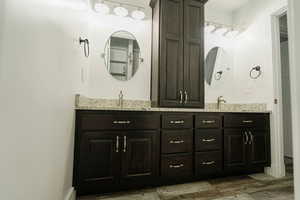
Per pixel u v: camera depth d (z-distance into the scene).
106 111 1.63
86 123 1.57
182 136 1.86
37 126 0.76
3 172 0.53
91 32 2.24
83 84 1.96
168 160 1.79
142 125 1.73
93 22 2.27
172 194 1.66
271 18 2.33
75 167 1.53
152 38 2.43
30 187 0.70
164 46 2.20
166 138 1.80
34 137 0.73
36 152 0.75
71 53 1.36
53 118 0.97
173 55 2.22
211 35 2.84
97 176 1.57
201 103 2.30
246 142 2.13
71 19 1.33
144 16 2.36
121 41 2.37
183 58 2.26
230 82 2.87
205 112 1.97
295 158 0.41
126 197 1.59
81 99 1.74
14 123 0.58
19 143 0.61
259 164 2.16
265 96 2.37
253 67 2.56
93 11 2.27
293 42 0.40
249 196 1.63
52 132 0.96
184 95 2.23
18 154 0.61
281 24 2.70
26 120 0.66
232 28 2.82
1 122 0.51
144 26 2.47
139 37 2.44
